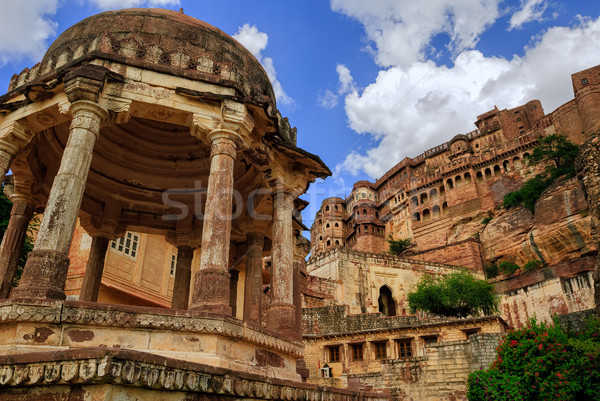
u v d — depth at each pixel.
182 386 5.58
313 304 45.06
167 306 24.06
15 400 5.04
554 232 49.88
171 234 15.70
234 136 10.09
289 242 11.73
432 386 23.61
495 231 61.56
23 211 11.86
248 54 13.10
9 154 10.30
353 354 31.86
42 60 11.59
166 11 12.38
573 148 60.28
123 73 9.83
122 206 15.14
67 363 4.85
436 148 87.88
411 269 54.78
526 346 15.28
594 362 14.45
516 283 50.97
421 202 82.31
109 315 7.37
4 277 10.86
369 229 85.12
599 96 63.69
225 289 8.61
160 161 15.53
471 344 23.14
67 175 8.39
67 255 7.96
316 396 8.88
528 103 80.75
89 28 11.41
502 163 73.38
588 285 36.34
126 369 4.82
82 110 9.05
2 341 6.90
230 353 8.23
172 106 9.95
